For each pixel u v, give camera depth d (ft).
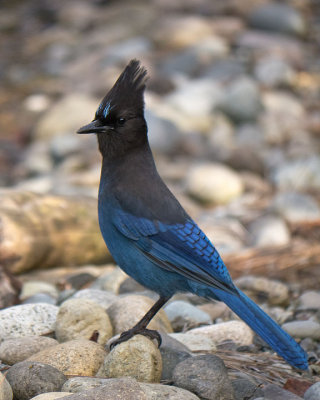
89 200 40.24
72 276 35.19
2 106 72.49
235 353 26.37
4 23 99.96
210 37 83.56
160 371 22.80
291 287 35.53
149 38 86.74
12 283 32.40
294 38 86.43
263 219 45.68
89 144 61.41
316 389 21.95
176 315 29.78
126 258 25.26
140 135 25.52
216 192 50.60
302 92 72.90
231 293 23.08
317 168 53.67
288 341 21.48
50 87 76.43
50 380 21.45
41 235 36.96
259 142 61.36
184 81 73.20
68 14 100.17
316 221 45.24
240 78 71.87
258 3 93.61
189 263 24.00
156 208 24.79
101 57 82.12
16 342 24.50
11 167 60.29
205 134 62.90
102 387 19.75
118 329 26.14
